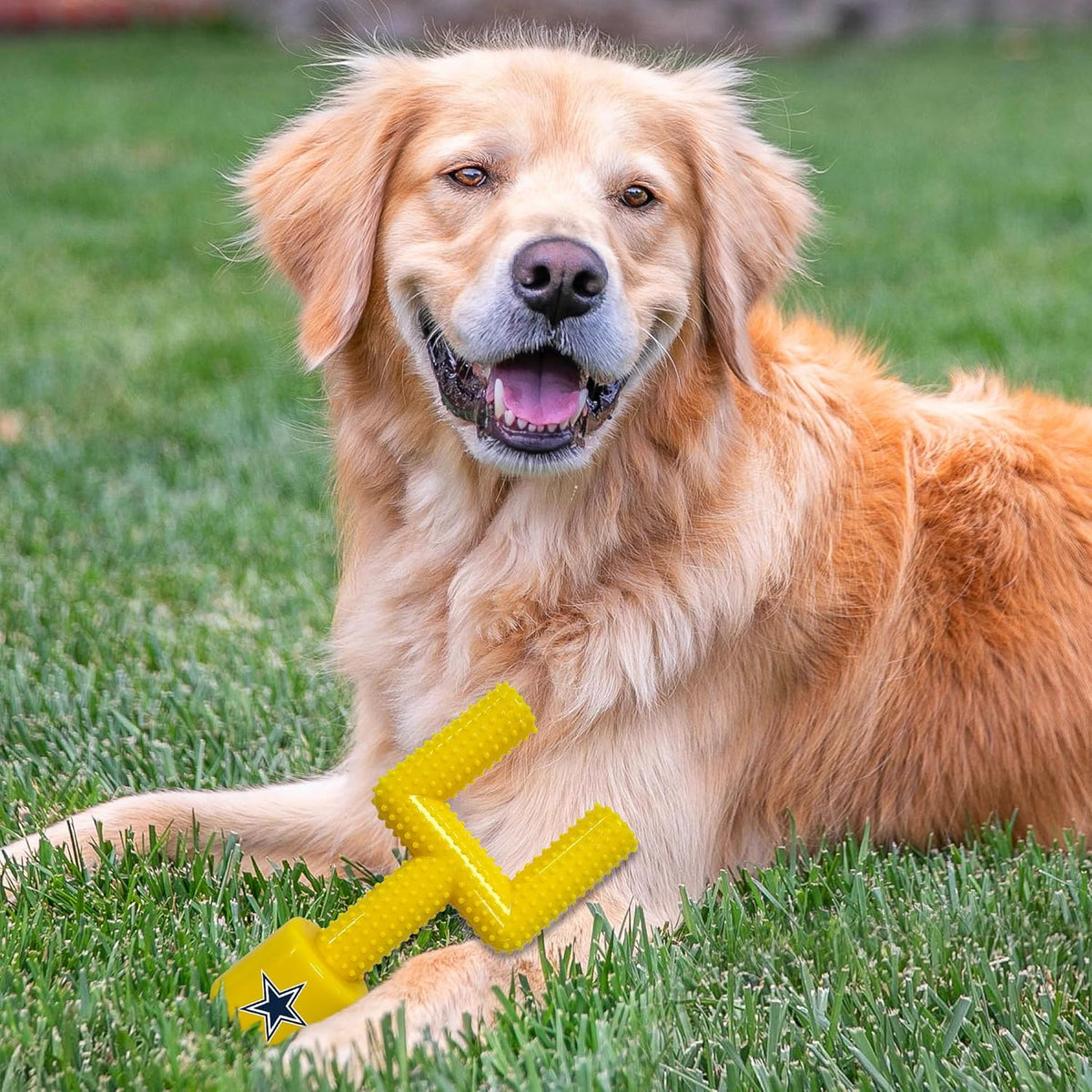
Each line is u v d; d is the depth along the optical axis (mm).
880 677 3740
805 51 26281
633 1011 2787
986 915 3273
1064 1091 2631
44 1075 2631
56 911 3291
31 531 5805
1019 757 3816
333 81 4121
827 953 3113
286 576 5488
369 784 3734
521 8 25062
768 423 3721
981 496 3855
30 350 8414
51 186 13680
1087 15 29109
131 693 4484
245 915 3336
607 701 3381
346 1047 2699
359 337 3727
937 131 17594
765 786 3734
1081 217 12219
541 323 3270
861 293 9594
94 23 28094
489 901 2857
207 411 7340
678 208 3637
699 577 3500
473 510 3570
